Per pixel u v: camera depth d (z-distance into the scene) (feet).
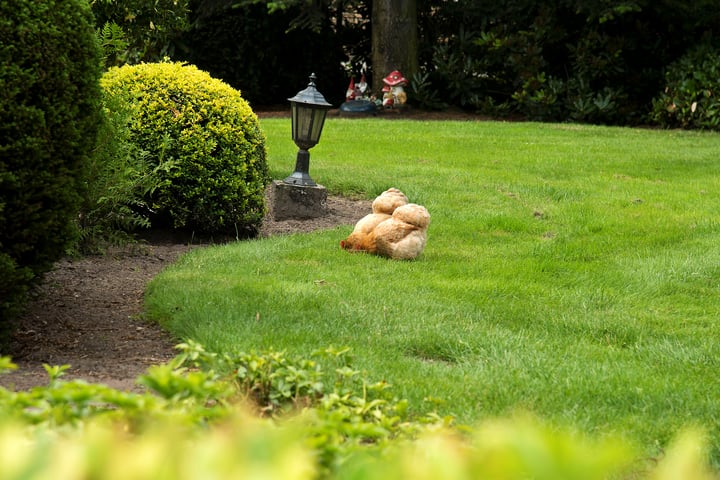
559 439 3.34
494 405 14.80
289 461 3.50
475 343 18.56
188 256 26.25
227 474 3.43
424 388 15.30
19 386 14.88
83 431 6.76
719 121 65.41
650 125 73.46
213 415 7.76
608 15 69.77
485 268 25.85
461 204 34.91
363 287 22.66
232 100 30.58
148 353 17.74
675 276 25.31
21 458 3.53
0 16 15.56
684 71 69.31
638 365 17.67
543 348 18.56
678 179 41.52
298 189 32.99
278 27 80.12
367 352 17.33
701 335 20.11
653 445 13.07
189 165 29.01
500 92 78.13
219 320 18.74
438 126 61.36
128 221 26.99
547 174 42.04
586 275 25.44
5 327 16.89
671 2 72.13
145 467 3.47
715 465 12.33
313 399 13.19
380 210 27.50
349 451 6.77
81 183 17.66
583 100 72.64
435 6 80.59
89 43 17.25
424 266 25.91
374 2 75.82
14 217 16.17
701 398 15.55
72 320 19.97
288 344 17.35
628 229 31.09
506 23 79.20
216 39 78.95
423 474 3.56
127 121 26.12
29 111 15.78
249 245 27.84
